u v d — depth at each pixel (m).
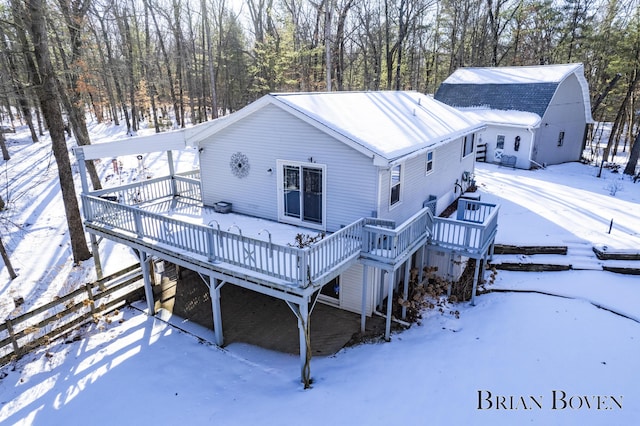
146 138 11.43
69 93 16.98
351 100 11.94
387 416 6.84
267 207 11.12
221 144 11.44
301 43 33.19
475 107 24.28
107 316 10.45
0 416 7.30
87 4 15.00
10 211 17.52
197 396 7.55
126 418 7.07
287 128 9.92
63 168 12.73
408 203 11.16
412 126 11.39
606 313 9.75
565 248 12.25
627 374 7.74
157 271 12.67
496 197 17.17
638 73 24.72
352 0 24.61
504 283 11.12
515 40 36.31
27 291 11.99
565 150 24.84
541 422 6.67
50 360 8.87
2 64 14.12
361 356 8.55
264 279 7.63
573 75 23.05
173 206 12.54
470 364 8.12
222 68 39.81
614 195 17.67
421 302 10.18
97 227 10.97
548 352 8.40
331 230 10.08
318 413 6.92
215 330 9.09
